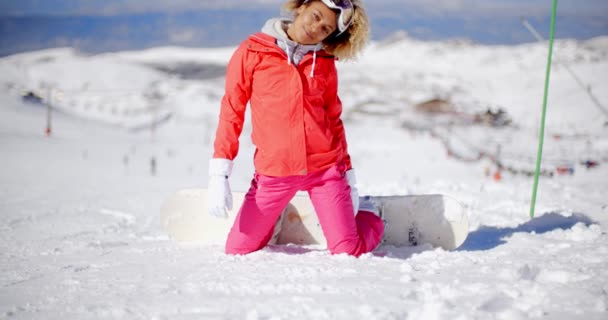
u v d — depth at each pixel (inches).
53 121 3056.1
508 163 1440.7
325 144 115.4
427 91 7062.0
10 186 616.7
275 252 122.4
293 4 115.0
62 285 93.7
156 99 5423.2
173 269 103.3
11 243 163.0
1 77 6968.5
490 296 75.1
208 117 4512.8
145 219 238.2
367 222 122.3
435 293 79.3
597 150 1592.0
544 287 80.9
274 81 112.3
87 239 167.2
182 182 808.9
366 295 79.5
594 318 67.2
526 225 153.9
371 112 4638.3
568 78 3718.0
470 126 3184.1
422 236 127.8
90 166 1296.8
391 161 1959.9
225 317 70.6
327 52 117.6
